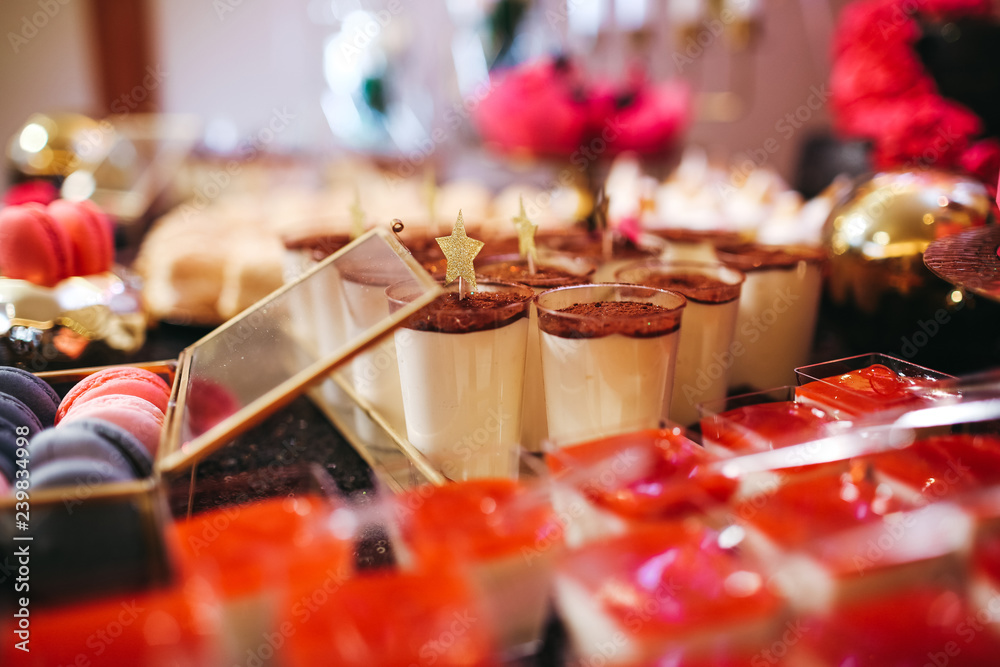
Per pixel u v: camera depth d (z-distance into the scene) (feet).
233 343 1.49
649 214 2.44
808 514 1.16
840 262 1.71
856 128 2.10
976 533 1.14
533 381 1.54
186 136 3.64
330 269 1.44
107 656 1.05
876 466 1.25
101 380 1.46
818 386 1.40
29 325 1.70
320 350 1.36
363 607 1.09
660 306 1.45
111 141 3.11
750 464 1.22
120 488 1.13
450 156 4.86
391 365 1.56
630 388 1.38
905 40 1.97
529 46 3.83
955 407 1.28
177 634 1.06
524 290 1.48
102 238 1.82
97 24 4.62
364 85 4.66
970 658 1.07
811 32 4.63
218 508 1.24
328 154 4.55
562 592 1.13
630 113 2.52
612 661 1.08
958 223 1.62
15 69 4.53
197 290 2.10
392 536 1.24
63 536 1.12
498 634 1.14
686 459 1.25
